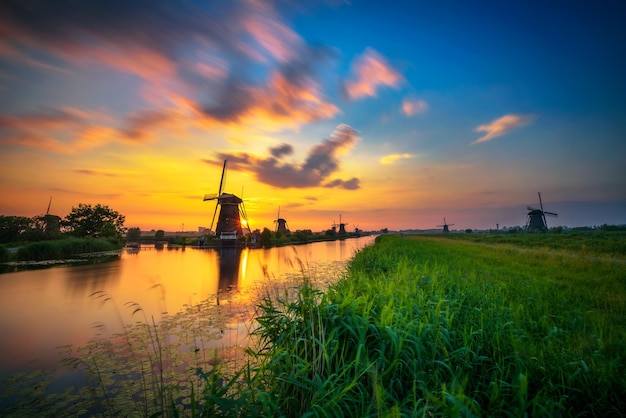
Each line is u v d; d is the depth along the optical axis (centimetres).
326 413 221
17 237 3594
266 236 4784
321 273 1453
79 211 4269
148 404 372
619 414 273
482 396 309
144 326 699
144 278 1468
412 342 321
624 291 754
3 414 358
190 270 1791
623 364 332
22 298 1029
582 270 1108
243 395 229
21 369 485
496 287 714
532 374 319
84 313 837
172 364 484
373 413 240
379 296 471
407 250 1778
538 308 552
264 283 1229
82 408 368
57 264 2161
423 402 259
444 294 598
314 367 286
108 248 3812
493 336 386
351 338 338
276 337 379
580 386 307
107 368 479
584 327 453
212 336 618
